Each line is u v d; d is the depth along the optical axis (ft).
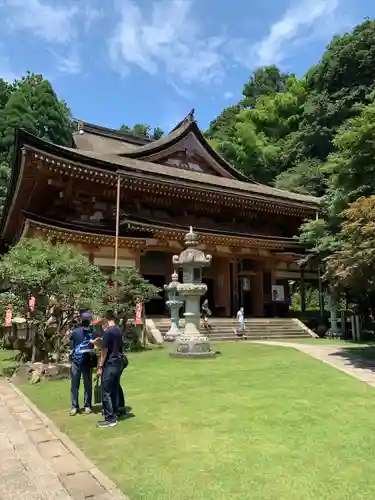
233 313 94.27
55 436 19.93
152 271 91.35
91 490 14.16
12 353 61.21
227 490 13.92
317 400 25.86
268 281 100.99
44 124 146.61
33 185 78.33
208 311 73.61
